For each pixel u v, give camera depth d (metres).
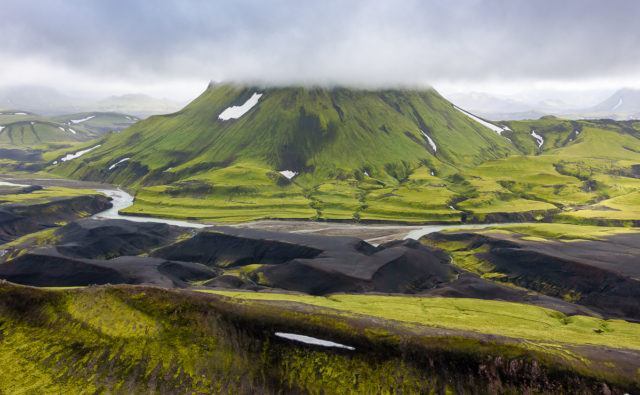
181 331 69.94
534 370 61.78
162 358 65.75
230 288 122.88
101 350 66.62
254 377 64.94
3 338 69.62
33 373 63.38
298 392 63.28
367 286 132.38
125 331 69.31
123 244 191.50
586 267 142.50
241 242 181.00
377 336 68.56
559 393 59.62
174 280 134.50
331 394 62.56
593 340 74.88
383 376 63.97
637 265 142.50
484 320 88.00
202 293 77.62
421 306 100.44
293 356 67.25
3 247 193.00
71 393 60.47
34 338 69.38
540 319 95.31
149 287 77.56
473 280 143.50
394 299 107.88
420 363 64.75
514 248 170.38
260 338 69.81
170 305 73.62
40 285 134.62
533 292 141.62
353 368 65.06
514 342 66.44
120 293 75.88
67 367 64.44
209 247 184.00
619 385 59.03
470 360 64.12
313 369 65.50
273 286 138.75
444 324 78.75
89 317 72.00
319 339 69.25
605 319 110.31
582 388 59.44
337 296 110.88
